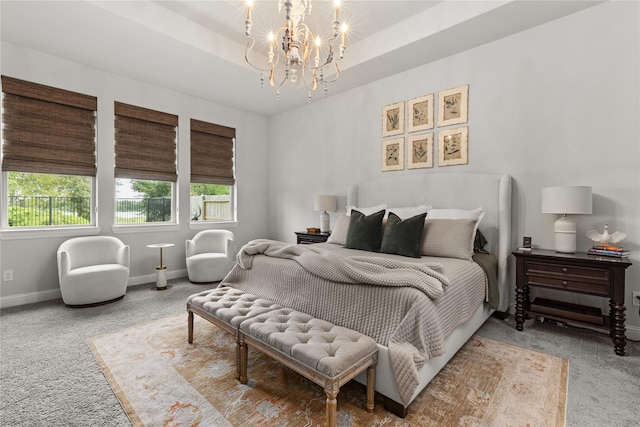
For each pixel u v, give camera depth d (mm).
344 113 4582
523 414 1562
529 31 2990
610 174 2600
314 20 3250
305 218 5188
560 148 2836
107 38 3109
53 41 3180
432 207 3553
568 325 2754
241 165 5395
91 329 2633
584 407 1618
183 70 3854
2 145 3236
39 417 1536
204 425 1487
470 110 3379
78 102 3668
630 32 2510
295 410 1597
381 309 1771
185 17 3180
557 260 2457
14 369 1981
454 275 2150
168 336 2494
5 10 2652
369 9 3076
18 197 3393
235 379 1881
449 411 1586
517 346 2336
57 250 3518
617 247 2424
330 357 1413
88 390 1760
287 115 5438
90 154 3797
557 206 2520
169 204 4609
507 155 3133
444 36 3105
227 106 5180
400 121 3936
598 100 2652
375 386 1635
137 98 4156
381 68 3818
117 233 4008
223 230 4719
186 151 4672
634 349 2297
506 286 2979
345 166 4582
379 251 3004
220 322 2018
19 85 3279
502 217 3010
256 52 3873
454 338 2051
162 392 1744
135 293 3730
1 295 3205
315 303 2057
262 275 2496
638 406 1628
